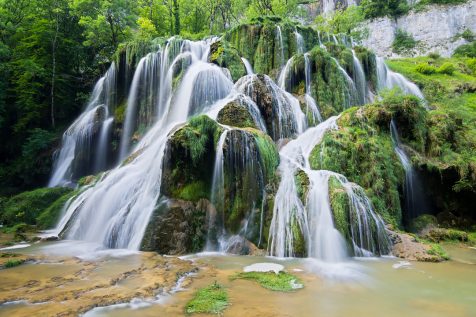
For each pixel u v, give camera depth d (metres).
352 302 6.30
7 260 8.88
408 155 14.62
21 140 24.70
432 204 14.48
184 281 7.29
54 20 27.50
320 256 9.61
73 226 12.88
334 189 10.51
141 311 5.66
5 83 24.20
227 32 23.89
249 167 11.30
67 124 25.39
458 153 15.33
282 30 22.75
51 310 5.63
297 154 13.66
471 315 5.80
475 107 24.77
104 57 30.48
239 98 14.95
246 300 6.24
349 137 13.47
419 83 27.39
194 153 11.36
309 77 19.39
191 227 10.66
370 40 60.12
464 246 11.50
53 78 24.94
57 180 21.72
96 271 7.96
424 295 6.74
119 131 21.38
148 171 12.97
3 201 17.02
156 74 21.20
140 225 11.06
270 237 10.30
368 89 22.22
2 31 27.59
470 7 55.91
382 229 10.55
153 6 36.72
